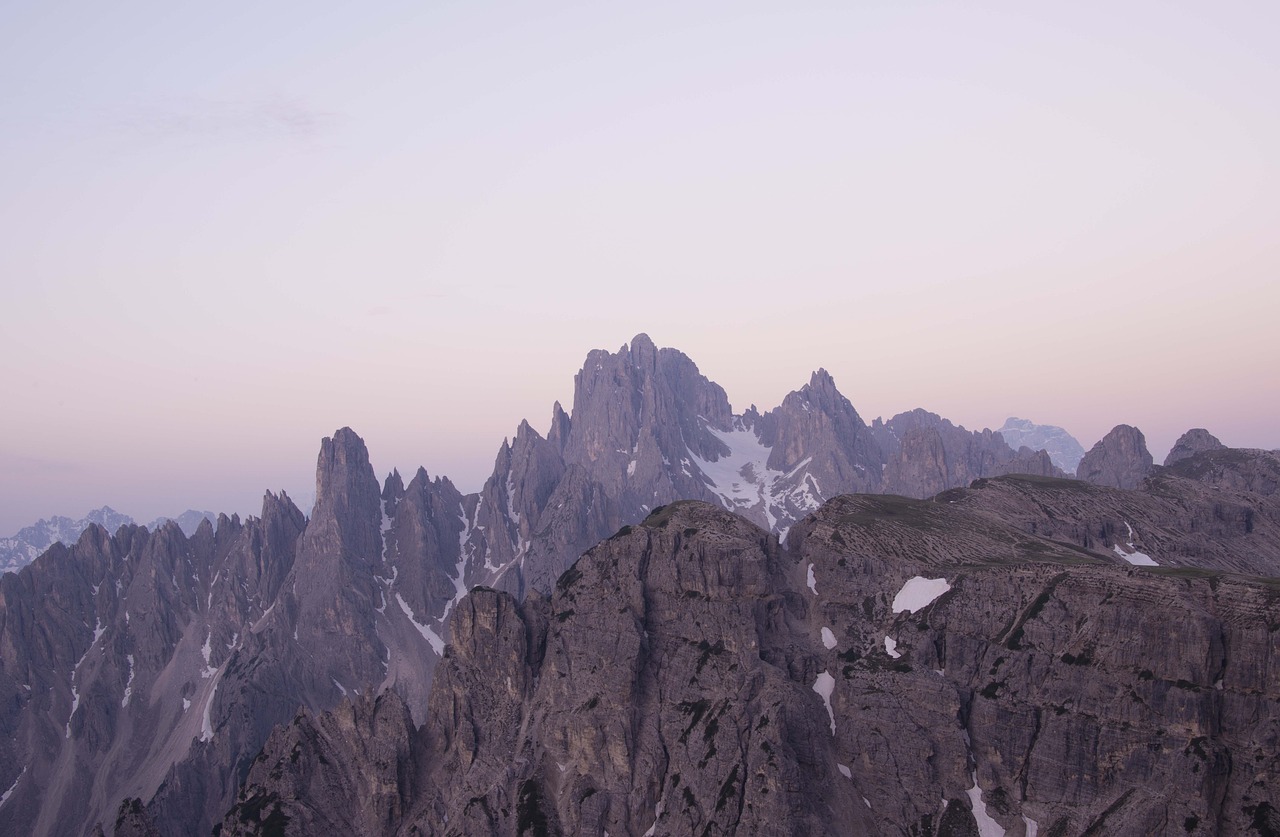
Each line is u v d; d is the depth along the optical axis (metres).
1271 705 161.62
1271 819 155.38
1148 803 166.38
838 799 194.88
